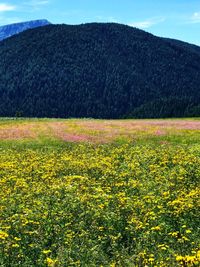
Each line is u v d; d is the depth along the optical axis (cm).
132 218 1384
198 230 1336
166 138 3966
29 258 1177
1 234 1235
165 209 1482
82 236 1289
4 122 6325
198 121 6022
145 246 1234
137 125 5150
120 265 1121
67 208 1530
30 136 4116
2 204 1642
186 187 1895
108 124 5406
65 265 1112
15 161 2661
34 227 1366
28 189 1873
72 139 3900
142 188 1831
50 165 2436
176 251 1189
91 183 1953
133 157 2730
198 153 2908
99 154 2945
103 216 1423
